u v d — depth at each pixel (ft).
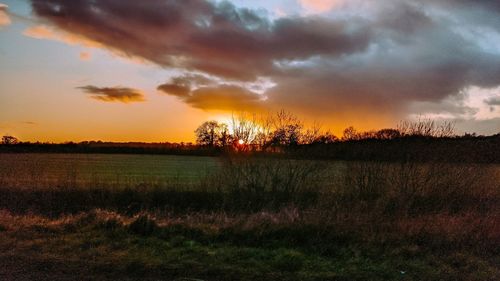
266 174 54.24
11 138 186.60
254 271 22.97
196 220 36.55
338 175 51.06
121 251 25.94
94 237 28.96
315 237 29.22
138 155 195.62
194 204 56.39
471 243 29.19
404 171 47.03
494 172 47.26
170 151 206.59
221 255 25.55
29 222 33.50
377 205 38.60
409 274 23.38
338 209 37.63
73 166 86.33
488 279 22.90
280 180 53.16
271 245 28.35
